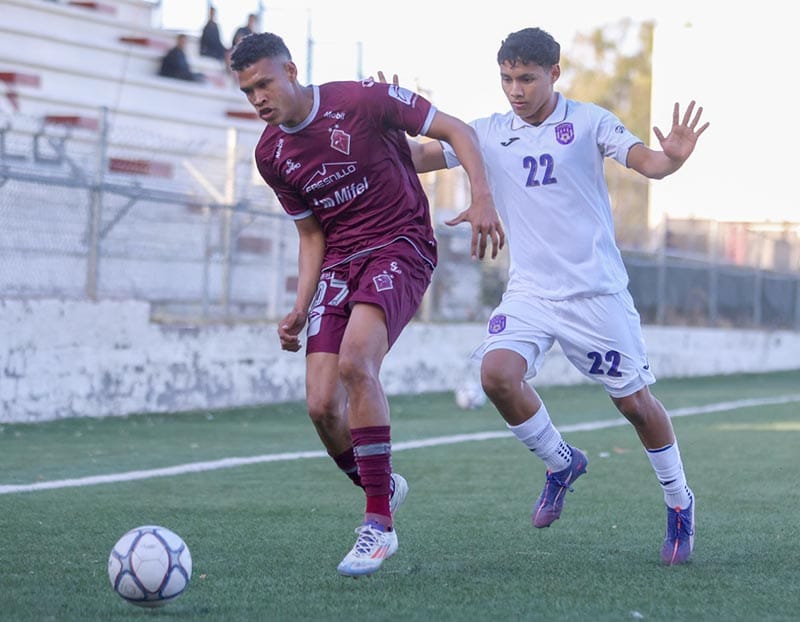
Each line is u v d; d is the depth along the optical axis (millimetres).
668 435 12219
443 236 43906
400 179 11852
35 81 44188
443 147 12812
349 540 13469
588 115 12250
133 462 21750
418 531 14211
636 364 12266
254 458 22641
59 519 14906
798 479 19781
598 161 12266
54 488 18047
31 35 44875
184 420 30547
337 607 9859
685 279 59156
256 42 11188
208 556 12391
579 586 10859
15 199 31734
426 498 17312
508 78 12117
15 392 27875
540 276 12484
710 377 56875
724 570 11727
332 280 11922
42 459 21891
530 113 12219
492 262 47188
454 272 45062
